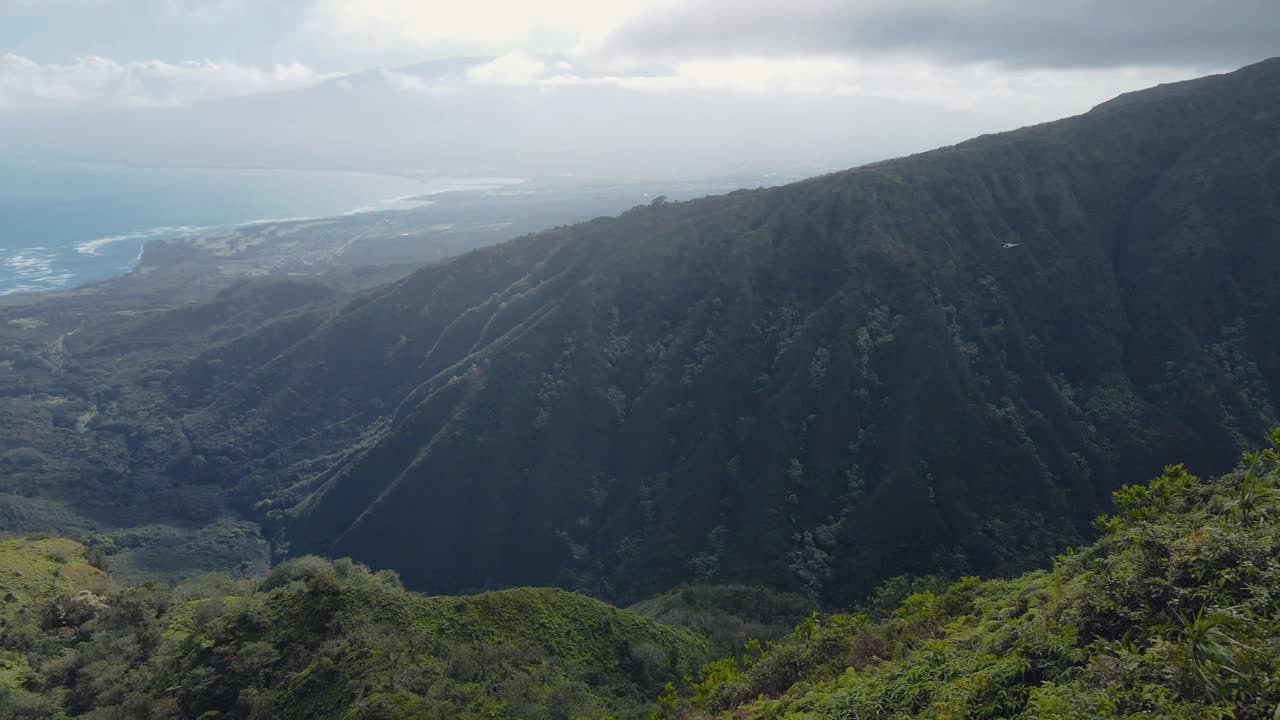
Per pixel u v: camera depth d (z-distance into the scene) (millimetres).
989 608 20688
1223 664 10516
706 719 21375
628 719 27234
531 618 33688
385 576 45000
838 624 24578
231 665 28094
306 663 28094
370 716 24266
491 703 26047
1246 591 12516
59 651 34062
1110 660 12047
